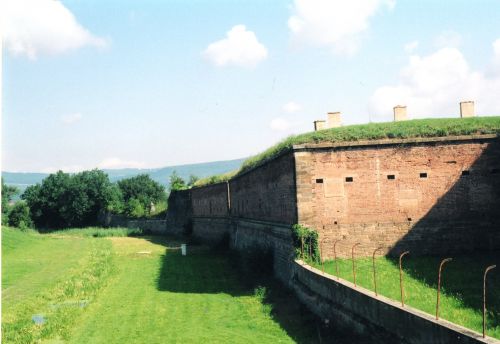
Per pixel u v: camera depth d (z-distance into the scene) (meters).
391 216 23.62
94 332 18.55
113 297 24.67
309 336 16.12
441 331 10.48
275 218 28.05
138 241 57.75
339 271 20.44
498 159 23.59
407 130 24.16
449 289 16.27
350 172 23.72
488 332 11.61
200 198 56.94
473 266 19.98
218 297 24.20
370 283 17.69
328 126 30.20
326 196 23.55
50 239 60.59
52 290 25.62
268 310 20.09
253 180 34.34
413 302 14.68
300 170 23.55
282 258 25.70
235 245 41.88
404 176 23.73
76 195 90.06
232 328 18.36
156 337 17.72
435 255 23.17
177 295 24.95
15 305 22.44
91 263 35.84
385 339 12.71
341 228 23.50
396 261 22.11
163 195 117.06
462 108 28.89
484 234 23.44
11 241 49.03
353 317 14.74
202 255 41.44
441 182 23.69
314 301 18.23
